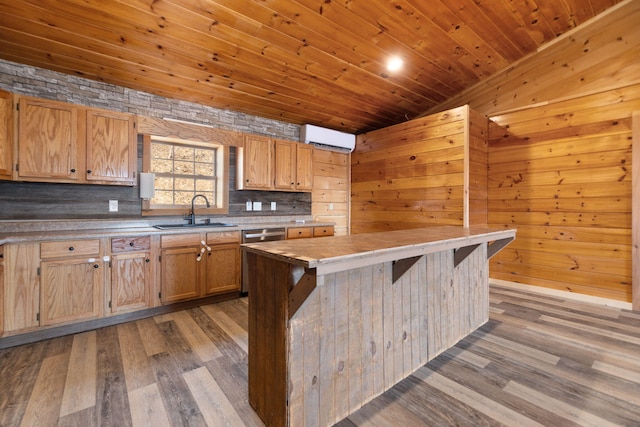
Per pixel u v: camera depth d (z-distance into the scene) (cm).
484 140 394
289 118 426
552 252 354
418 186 404
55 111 251
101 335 239
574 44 333
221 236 321
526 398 166
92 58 263
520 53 361
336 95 385
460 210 359
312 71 329
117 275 259
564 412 154
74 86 282
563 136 343
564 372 191
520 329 258
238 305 313
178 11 231
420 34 298
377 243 154
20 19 218
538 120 361
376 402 164
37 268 224
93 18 226
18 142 236
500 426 144
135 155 293
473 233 211
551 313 296
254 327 154
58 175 253
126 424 143
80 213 286
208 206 363
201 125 346
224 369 191
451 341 228
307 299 118
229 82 325
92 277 247
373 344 167
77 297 240
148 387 172
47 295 228
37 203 266
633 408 157
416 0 257
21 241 218
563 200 345
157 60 277
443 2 264
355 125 479
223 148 375
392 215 438
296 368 133
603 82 316
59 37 238
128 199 311
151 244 276
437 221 383
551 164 352
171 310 292
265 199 416
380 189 455
